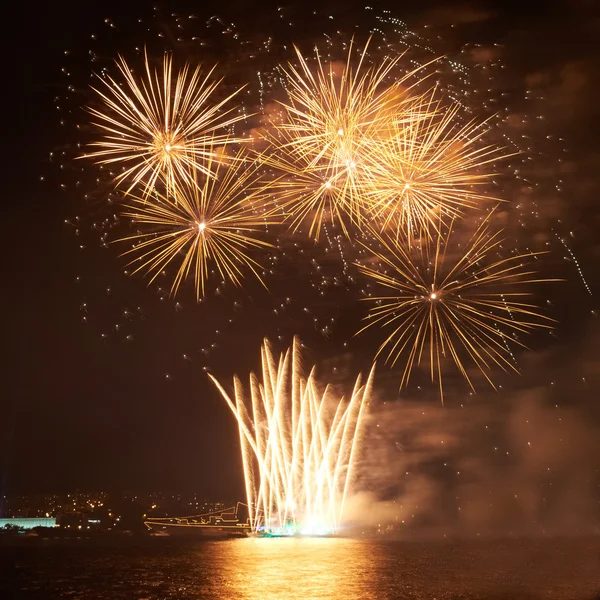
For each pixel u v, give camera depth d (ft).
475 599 186.29
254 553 380.99
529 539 424.46
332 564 305.73
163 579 264.31
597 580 220.84
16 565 332.60
